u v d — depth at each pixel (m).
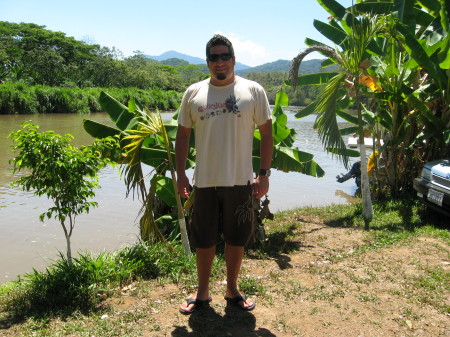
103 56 73.38
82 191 4.25
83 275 4.11
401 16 7.40
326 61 9.77
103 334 3.24
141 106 6.58
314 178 13.28
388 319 3.48
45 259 6.19
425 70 7.68
